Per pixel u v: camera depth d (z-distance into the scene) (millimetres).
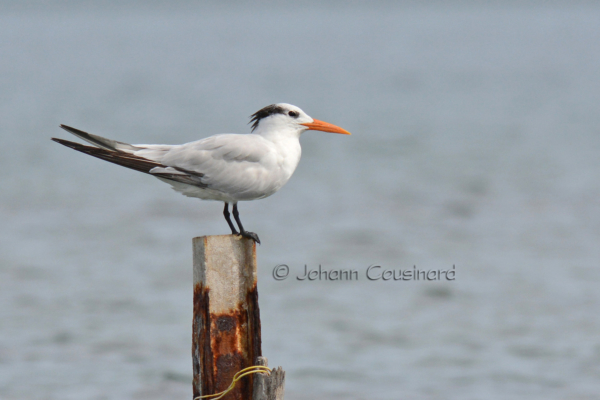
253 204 21297
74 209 20438
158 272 15109
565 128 36656
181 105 48844
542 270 15203
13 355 10891
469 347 11414
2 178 24328
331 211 20531
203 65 82438
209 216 19891
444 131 36719
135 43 118938
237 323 5746
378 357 11102
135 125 39094
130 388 9898
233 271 5723
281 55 96000
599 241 17234
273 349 11383
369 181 24578
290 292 14188
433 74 70625
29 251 16516
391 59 88500
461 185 23797
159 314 12688
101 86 60969
